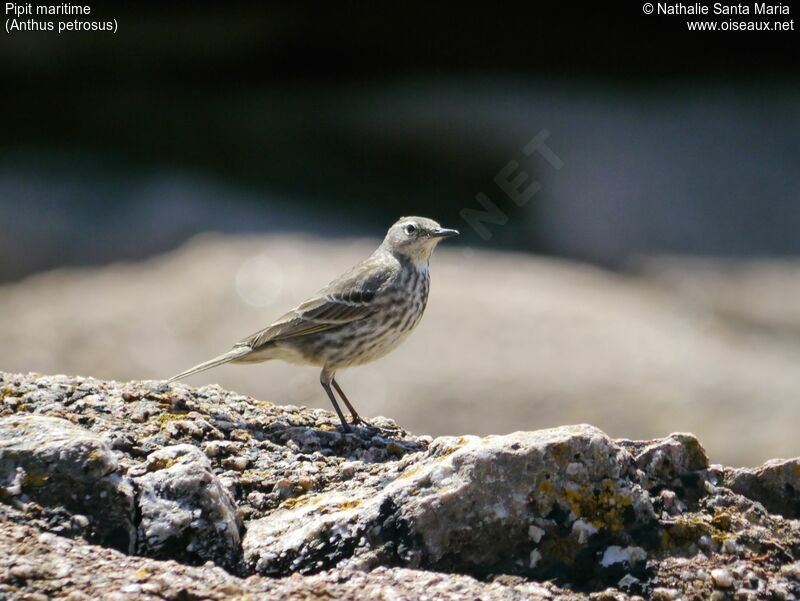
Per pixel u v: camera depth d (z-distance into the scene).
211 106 24.14
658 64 24.05
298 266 19.11
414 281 8.77
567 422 15.35
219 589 4.82
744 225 21.22
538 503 5.40
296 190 22.45
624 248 20.47
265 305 17.98
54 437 5.43
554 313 17.47
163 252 20.33
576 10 22.94
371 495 5.76
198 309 17.94
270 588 4.93
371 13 22.92
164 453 5.72
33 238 20.61
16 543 4.93
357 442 7.07
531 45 23.81
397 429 7.77
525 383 15.75
